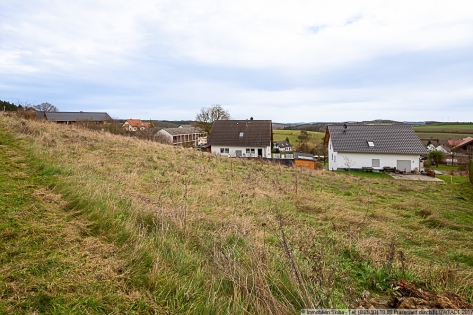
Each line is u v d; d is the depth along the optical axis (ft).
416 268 10.63
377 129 90.07
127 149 34.17
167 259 8.61
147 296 6.77
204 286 7.50
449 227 19.15
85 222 10.48
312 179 37.86
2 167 15.44
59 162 19.25
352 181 42.42
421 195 34.17
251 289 7.26
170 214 12.37
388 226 17.69
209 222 13.89
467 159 102.58
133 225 10.55
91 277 7.03
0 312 5.37
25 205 10.84
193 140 169.58
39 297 5.93
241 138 107.14
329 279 8.32
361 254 11.59
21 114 48.03
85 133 41.37
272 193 23.77
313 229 14.26
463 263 12.55
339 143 87.20
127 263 8.07
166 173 25.61
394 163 82.58
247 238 10.76
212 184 24.54
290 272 7.94
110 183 17.61
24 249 7.76
